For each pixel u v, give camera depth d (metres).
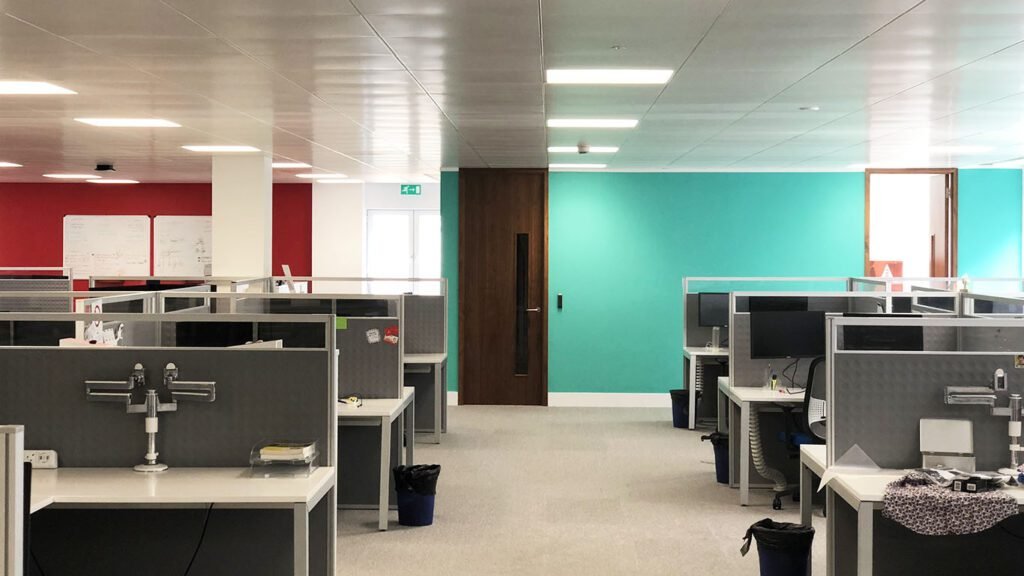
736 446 6.03
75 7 3.29
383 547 4.71
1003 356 3.37
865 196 9.75
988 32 3.66
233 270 8.52
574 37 3.75
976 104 5.51
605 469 6.61
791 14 3.40
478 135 7.00
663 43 3.87
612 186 9.79
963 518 2.97
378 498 5.48
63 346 3.45
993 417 3.37
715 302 8.32
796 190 9.79
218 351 3.36
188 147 7.91
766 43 3.86
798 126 6.50
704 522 5.20
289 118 6.10
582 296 9.79
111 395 3.31
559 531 5.01
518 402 9.80
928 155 8.53
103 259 12.77
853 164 9.34
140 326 4.68
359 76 4.59
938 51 4.02
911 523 2.99
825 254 9.80
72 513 3.57
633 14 3.39
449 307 9.77
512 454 7.15
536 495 5.82
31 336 5.27
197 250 12.69
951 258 9.84
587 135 6.98
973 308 6.91
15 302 6.86
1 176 11.55
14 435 1.93
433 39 3.78
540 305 9.77
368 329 5.35
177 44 3.88
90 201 12.78
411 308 7.95
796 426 5.49
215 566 3.58
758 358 5.89
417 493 5.09
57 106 5.61
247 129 6.69
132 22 3.51
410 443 5.77
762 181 9.79
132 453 3.35
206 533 3.58
